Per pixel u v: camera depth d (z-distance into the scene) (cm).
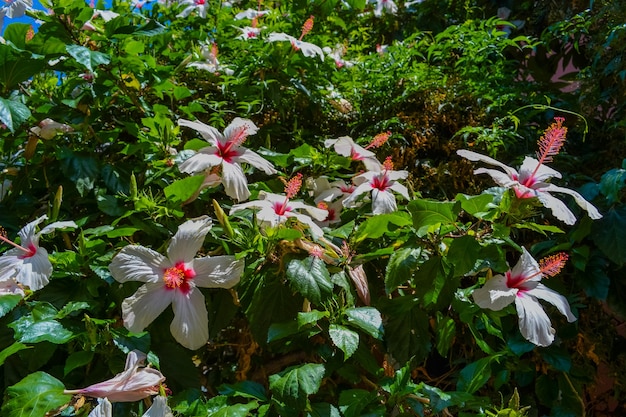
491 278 126
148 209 136
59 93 169
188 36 205
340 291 132
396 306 134
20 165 162
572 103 219
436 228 129
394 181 154
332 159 165
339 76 217
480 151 198
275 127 197
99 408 103
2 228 151
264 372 156
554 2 254
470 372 130
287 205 137
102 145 170
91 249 131
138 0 221
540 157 133
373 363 126
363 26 285
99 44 158
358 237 136
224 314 133
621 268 171
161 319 130
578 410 158
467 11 268
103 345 119
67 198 159
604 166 205
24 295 125
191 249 121
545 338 120
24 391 104
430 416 132
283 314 129
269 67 195
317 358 150
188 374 127
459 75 222
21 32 148
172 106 182
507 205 125
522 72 256
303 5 223
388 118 211
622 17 203
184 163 132
